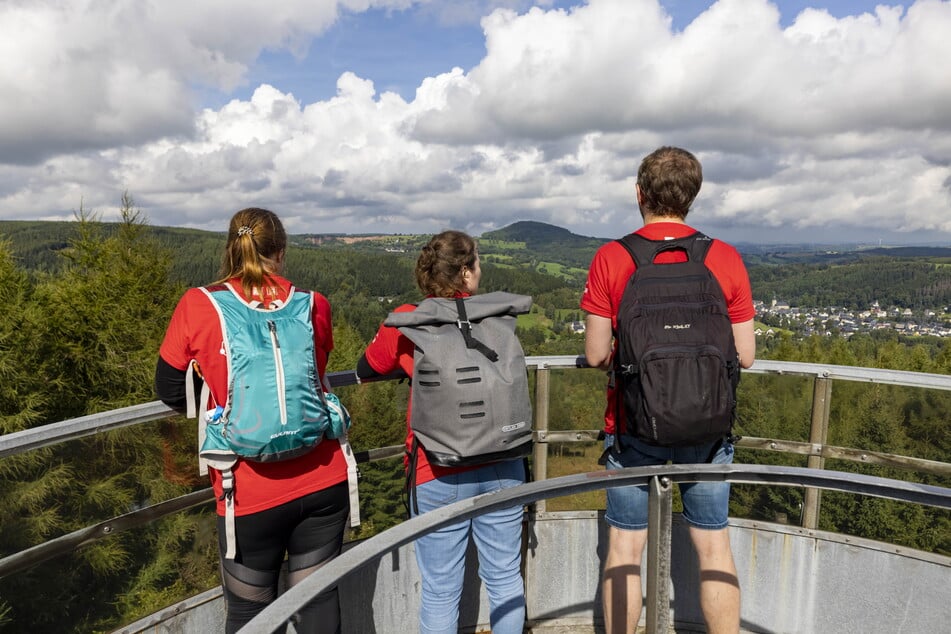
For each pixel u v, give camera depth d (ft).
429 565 5.89
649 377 4.93
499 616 6.00
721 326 5.08
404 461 6.71
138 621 5.41
